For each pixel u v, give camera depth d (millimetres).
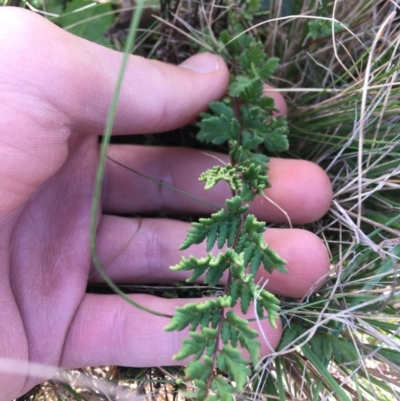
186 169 112
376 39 88
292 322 95
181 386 98
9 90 71
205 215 116
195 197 105
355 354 86
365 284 91
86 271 104
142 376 105
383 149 102
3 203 79
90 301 101
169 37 115
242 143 99
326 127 111
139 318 96
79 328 98
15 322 93
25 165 76
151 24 117
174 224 109
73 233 103
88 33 110
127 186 115
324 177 100
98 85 80
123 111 87
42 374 96
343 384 89
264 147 116
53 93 74
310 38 111
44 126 76
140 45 118
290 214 102
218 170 82
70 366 100
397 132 100
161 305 96
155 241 108
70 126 83
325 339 90
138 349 95
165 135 123
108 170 114
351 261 91
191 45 116
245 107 101
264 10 114
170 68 95
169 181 113
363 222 105
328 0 100
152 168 114
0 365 85
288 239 92
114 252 108
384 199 100
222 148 118
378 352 86
